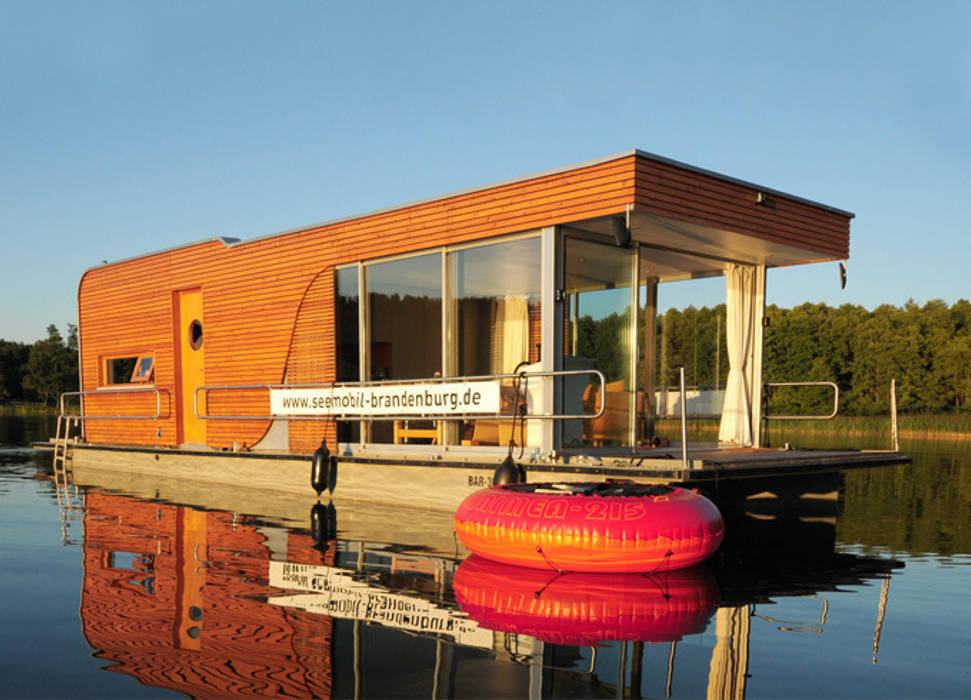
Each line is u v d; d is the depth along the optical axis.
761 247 8.40
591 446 7.56
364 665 3.54
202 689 3.25
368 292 8.95
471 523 5.93
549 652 3.76
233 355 10.61
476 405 7.46
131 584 5.10
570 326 7.38
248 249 10.41
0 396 72.38
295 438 9.67
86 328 13.62
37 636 4.01
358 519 7.69
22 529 7.30
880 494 11.52
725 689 3.33
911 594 5.30
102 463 12.80
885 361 46.69
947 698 3.30
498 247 7.72
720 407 9.19
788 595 5.20
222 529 7.23
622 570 5.52
